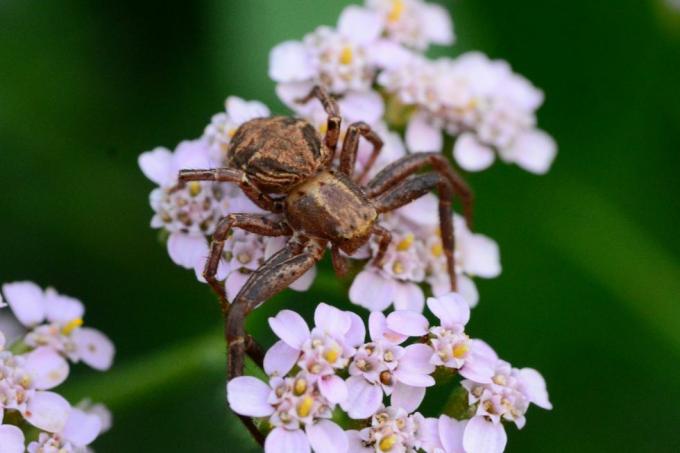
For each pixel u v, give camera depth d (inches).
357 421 4.4
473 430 4.4
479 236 4.9
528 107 5.1
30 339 4.6
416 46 5.1
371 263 4.7
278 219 4.6
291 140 4.7
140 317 5.0
